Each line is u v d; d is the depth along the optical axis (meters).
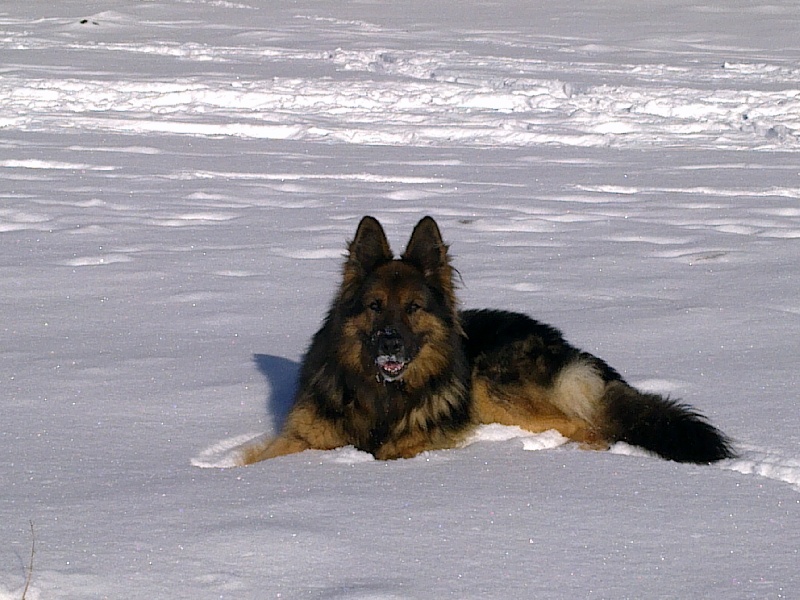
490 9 46.00
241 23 39.06
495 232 11.05
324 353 5.63
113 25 36.66
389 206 12.33
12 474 4.61
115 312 7.80
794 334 7.32
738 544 3.92
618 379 5.80
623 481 4.66
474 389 5.89
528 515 4.20
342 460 5.13
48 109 19.53
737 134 18.91
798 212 12.47
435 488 4.55
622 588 3.52
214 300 8.20
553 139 18.16
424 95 22.16
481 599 3.41
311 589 3.45
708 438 5.08
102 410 5.67
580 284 8.85
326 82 23.41
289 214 11.79
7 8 42.38
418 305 5.46
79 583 3.45
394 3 48.59
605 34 36.94
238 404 5.90
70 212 11.55
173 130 18.30
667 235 11.02
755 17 42.16
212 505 4.24
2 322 7.47
